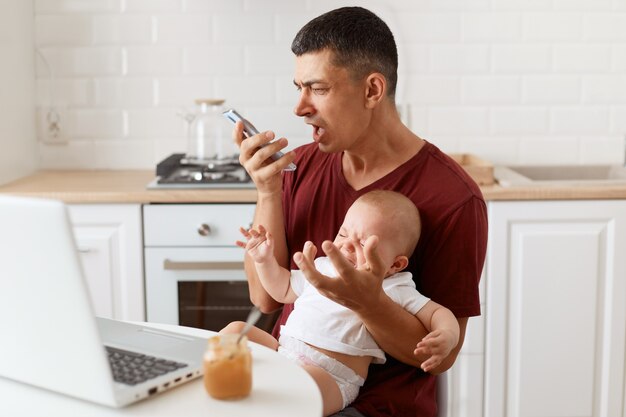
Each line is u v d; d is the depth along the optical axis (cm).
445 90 321
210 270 270
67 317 111
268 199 179
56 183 289
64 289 109
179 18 318
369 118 169
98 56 321
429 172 172
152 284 271
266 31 318
